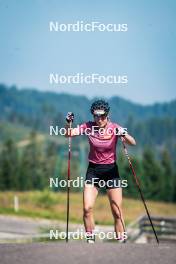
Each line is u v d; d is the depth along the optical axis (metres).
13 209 93.75
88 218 20.30
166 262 14.32
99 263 13.91
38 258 14.47
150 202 180.62
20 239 57.28
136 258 14.64
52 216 91.69
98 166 20.17
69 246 16.20
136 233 62.88
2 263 14.05
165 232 64.06
